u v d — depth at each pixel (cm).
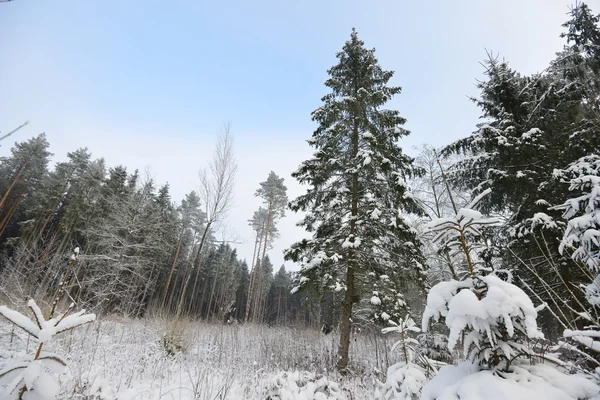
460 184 889
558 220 609
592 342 200
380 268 799
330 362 730
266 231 2561
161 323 796
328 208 892
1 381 177
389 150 942
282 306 3625
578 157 675
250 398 459
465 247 241
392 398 264
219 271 3247
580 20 741
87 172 2450
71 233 1825
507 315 179
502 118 828
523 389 163
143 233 1585
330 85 1023
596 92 618
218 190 1284
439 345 546
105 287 1051
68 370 389
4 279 790
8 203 2347
